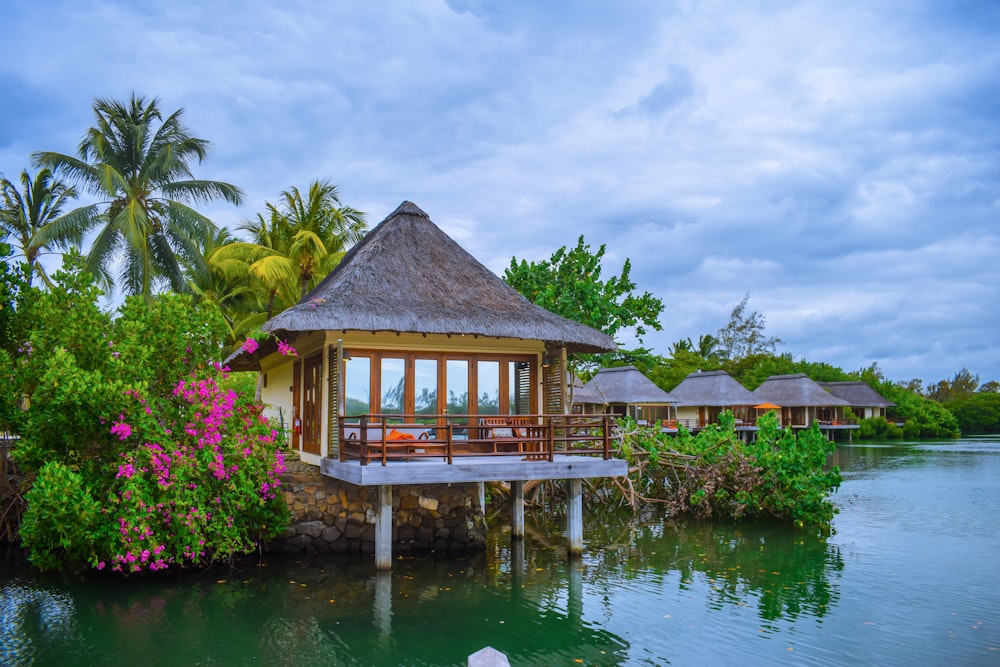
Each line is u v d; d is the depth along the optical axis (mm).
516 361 16516
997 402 79438
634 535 18672
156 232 29156
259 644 10266
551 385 16281
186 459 13031
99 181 26562
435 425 13578
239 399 14562
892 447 55250
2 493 15828
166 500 12664
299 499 15109
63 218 26641
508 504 23297
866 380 76250
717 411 57719
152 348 13711
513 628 10984
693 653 9930
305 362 17625
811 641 10375
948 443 60969
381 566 13703
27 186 29938
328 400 15352
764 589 13195
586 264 27312
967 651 9930
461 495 16328
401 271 16375
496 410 16234
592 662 9617
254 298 34594
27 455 13008
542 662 9602
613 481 21734
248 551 14258
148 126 29719
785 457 19781
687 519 21109
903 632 10758
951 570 14672
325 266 31797
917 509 22812
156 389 14062
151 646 10172
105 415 12562
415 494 15930
